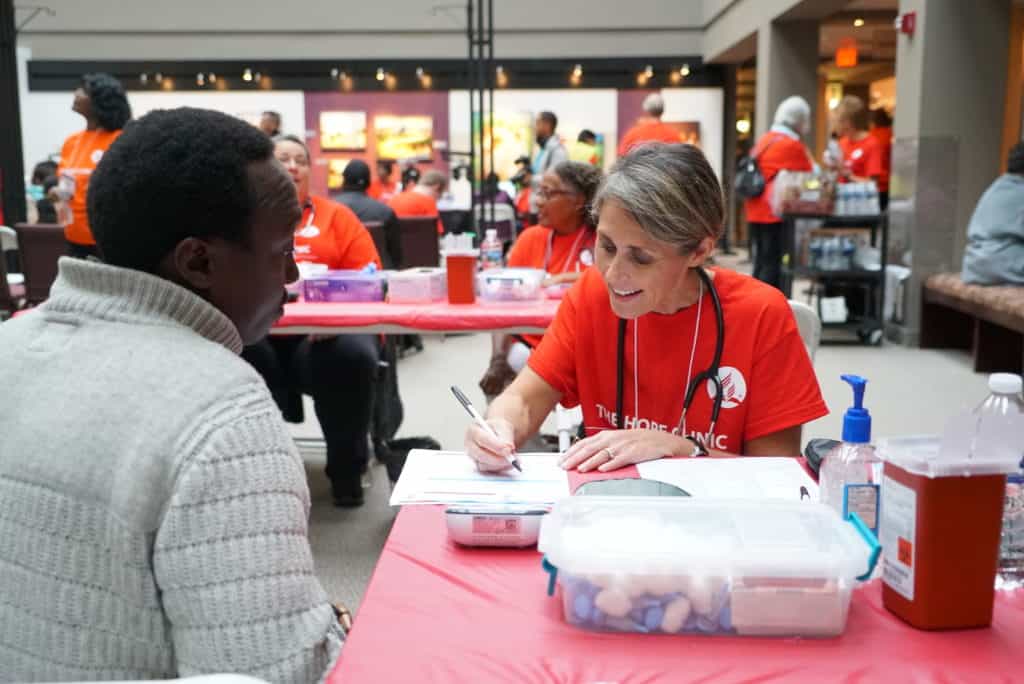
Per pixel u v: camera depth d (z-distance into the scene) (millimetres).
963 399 5090
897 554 979
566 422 2975
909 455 977
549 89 14414
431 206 7547
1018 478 1071
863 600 1034
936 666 885
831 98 19781
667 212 1480
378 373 3775
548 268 3779
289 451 902
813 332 2406
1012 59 10211
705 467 1454
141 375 880
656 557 946
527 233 3871
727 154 14672
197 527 829
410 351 6836
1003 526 1062
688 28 14367
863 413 1196
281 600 851
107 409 869
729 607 946
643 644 934
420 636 945
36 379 917
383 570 1110
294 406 3674
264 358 3469
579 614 959
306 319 3035
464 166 11664
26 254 4652
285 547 864
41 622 881
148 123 945
